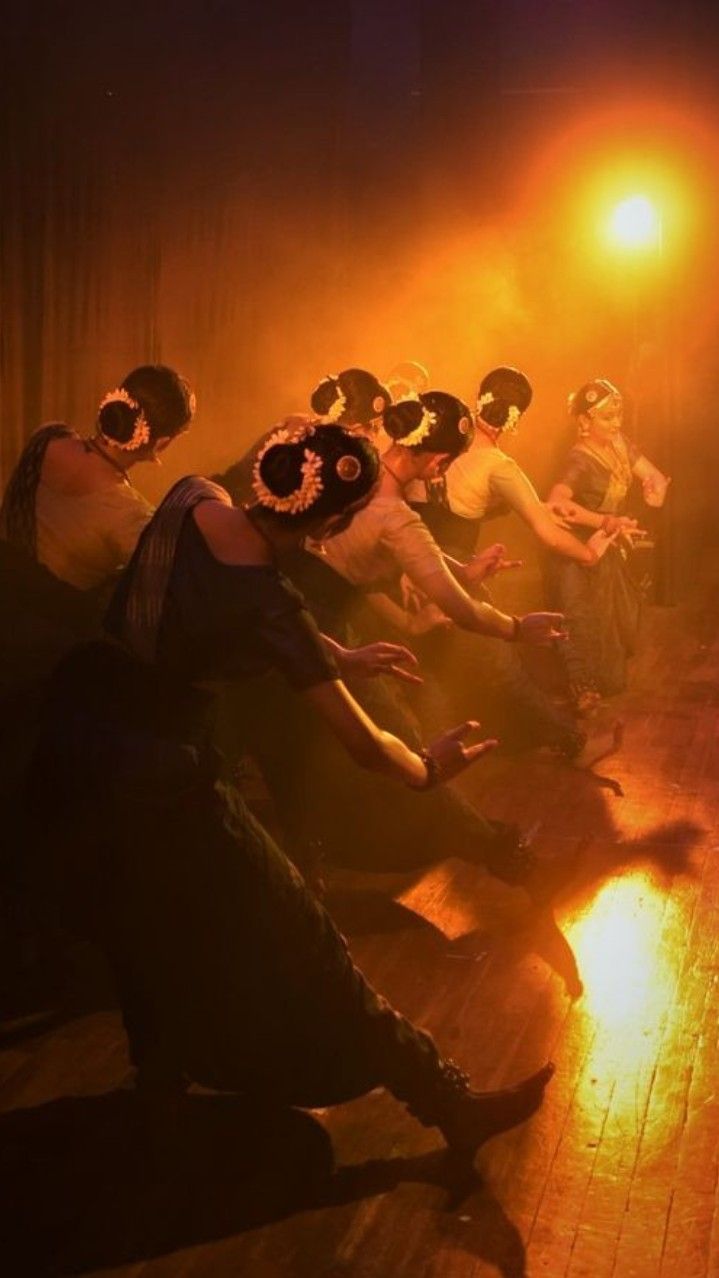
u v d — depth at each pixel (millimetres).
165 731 3166
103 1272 3104
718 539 11914
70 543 4383
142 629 3160
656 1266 3094
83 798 3166
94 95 7914
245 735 4484
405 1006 4230
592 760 6316
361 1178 3412
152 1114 3512
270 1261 3133
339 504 3121
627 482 7266
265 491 3105
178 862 3205
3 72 7191
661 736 6887
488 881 5094
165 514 3180
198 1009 3311
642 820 5770
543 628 4637
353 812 4449
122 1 8094
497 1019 4156
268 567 3127
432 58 11727
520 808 5891
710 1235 3188
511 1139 3551
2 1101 3740
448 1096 3389
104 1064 3916
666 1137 3561
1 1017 4184
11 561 4273
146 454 4430
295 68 9984
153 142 8430
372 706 4445
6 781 3875
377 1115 3670
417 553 4539
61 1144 3551
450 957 4535
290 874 3303
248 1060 3320
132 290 8352
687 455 12578
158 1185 3395
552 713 5891
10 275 7359
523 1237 3195
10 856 3842
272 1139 3561
